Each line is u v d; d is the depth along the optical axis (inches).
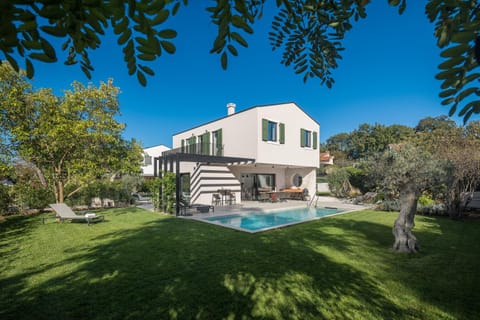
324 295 131.6
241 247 217.6
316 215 453.7
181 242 235.6
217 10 45.8
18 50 38.6
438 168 233.9
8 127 338.3
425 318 111.4
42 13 36.1
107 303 124.6
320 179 1038.4
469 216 381.4
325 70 83.4
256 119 519.2
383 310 117.6
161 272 161.3
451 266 171.2
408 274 157.6
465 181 383.2
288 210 523.2
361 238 251.0
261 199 684.1
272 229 297.1
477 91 41.9
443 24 45.7
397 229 210.7
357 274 157.8
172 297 129.7
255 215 455.5
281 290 136.8
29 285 144.4
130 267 170.4
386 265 173.2
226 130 591.5
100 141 425.1
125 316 113.8
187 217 398.6
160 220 369.4
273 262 179.2
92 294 133.3
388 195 488.1
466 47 41.9
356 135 1594.5
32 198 461.1
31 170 497.4
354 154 1635.1
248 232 279.0
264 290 136.8
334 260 183.5
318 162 699.4
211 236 261.0
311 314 114.9
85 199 532.1
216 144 622.8
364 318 111.5
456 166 345.1
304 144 650.8
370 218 375.9
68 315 115.0
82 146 404.8
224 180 621.6
